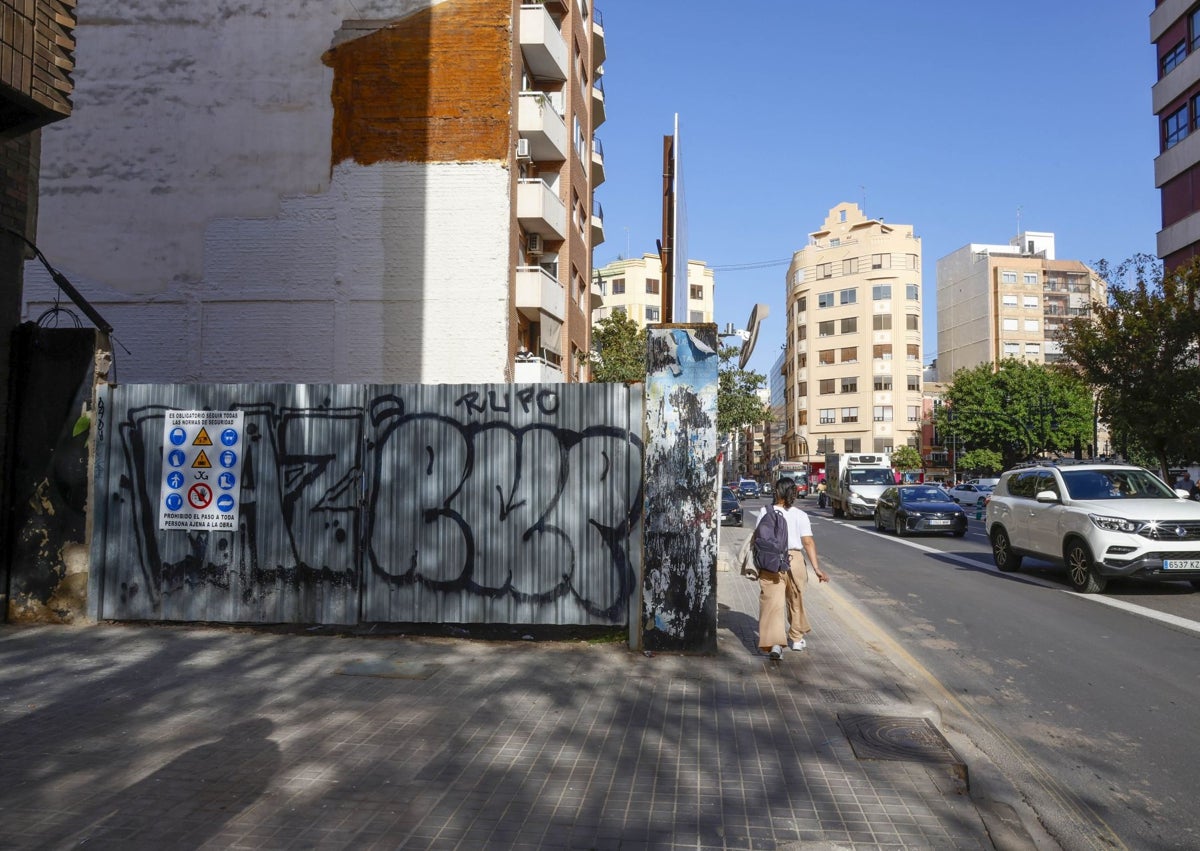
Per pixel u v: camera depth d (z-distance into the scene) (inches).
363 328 709.9
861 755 191.2
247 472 325.7
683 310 455.2
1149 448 1126.4
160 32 727.1
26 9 261.3
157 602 325.4
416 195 716.0
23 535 325.7
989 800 181.3
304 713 216.5
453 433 319.3
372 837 148.5
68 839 145.4
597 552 310.8
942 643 338.0
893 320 3344.0
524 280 826.2
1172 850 158.9
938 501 877.8
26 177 332.8
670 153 417.1
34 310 713.6
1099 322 1145.4
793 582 303.4
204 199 717.3
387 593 318.7
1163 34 1406.3
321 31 724.7
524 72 933.8
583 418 313.7
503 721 212.5
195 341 709.9
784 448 4458.7
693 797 168.1
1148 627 367.2
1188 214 1325.0
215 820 153.9
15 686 239.3
